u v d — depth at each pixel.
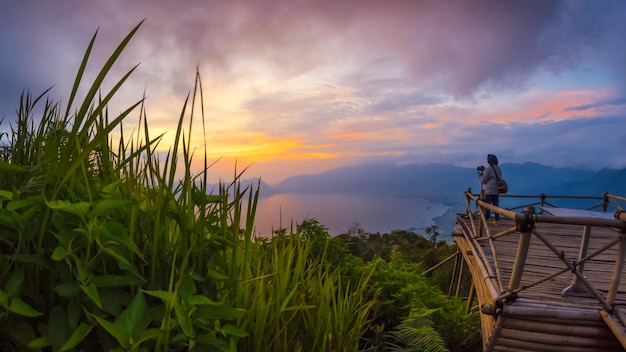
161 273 1.35
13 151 1.44
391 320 4.89
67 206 1.08
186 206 1.41
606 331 4.99
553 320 5.05
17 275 1.07
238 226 1.56
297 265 2.17
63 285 1.08
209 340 1.28
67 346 1.01
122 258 1.15
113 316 1.22
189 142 1.38
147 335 1.12
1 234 1.10
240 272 1.64
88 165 1.44
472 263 9.23
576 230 10.62
